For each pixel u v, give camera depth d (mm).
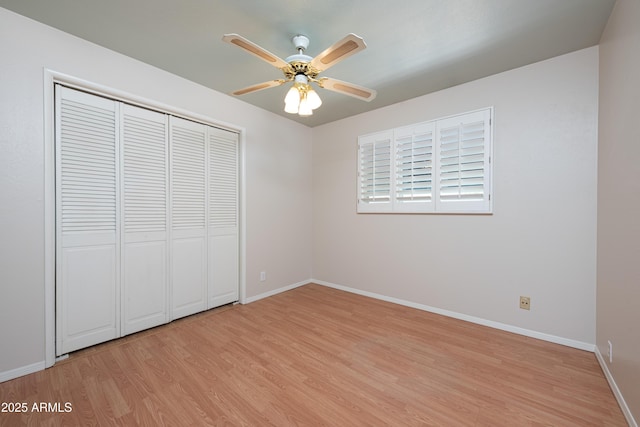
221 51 2164
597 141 2031
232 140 3109
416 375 1803
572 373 1805
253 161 3275
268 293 3465
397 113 3150
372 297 3412
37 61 1821
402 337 2334
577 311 2125
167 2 1635
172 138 2586
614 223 1637
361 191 3504
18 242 1760
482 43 2031
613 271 1644
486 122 2518
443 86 2729
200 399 1571
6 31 1714
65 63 1936
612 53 1694
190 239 2746
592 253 2066
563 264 2180
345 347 2168
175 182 2615
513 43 2027
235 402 1548
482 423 1399
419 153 2963
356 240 3584
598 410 1479
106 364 1911
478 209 2564
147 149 2418
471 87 2613
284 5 1652
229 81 2664
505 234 2443
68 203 1993
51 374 1791
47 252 1865
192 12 1725
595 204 2049
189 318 2729
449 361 1964
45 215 1857
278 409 1498
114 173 2227
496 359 1983
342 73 2471
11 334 1736
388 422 1407
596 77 2041
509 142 2410
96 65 2074
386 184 3258
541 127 2262
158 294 2506
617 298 1572
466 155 2631
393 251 3217
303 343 2232
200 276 2828
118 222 2248
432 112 2871
